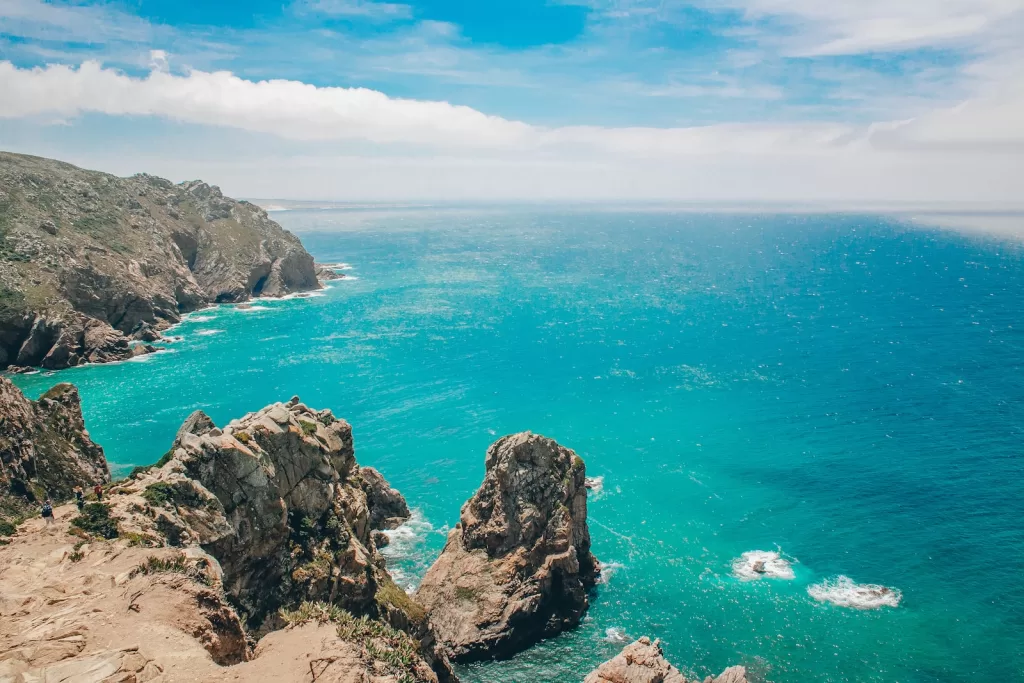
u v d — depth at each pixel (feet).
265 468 154.71
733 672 163.63
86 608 96.22
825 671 172.55
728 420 342.03
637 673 150.82
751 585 208.54
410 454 308.40
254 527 148.97
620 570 217.56
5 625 91.86
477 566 200.64
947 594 201.77
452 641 185.88
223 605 104.22
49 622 92.63
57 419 232.53
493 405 370.73
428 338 529.04
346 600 160.66
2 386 212.23
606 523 245.04
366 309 654.12
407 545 233.76
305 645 100.78
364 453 309.83
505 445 207.82
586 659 181.88
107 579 104.42
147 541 121.19
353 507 182.60
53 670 81.46
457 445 317.42
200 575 114.32
